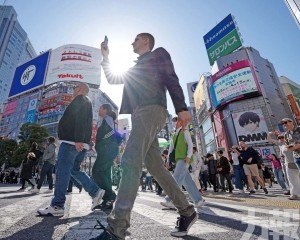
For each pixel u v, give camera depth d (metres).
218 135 39.47
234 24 40.97
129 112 1.70
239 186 8.38
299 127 4.73
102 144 3.20
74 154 2.70
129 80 1.70
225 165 8.67
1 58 122.88
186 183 3.65
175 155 3.75
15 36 135.00
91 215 2.53
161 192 7.53
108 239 1.23
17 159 32.88
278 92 38.62
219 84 38.47
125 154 1.38
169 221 2.22
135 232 1.74
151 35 1.92
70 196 5.56
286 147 4.60
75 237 1.54
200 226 1.97
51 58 57.62
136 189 1.33
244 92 35.09
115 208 1.28
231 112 36.06
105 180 3.13
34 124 36.59
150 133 1.46
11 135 61.00
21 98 64.88
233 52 40.28
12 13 136.88
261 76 37.16
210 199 5.20
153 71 1.62
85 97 2.90
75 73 54.41
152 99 1.52
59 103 55.66
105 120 3.32
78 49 56.81
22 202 3.66
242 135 34.09
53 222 2.08
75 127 2.66
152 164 1.61
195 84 62.62
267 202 4.12
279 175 8.06
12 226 1.88
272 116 33.59
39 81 56.78
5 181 26.25
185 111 1.45
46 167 6.34
